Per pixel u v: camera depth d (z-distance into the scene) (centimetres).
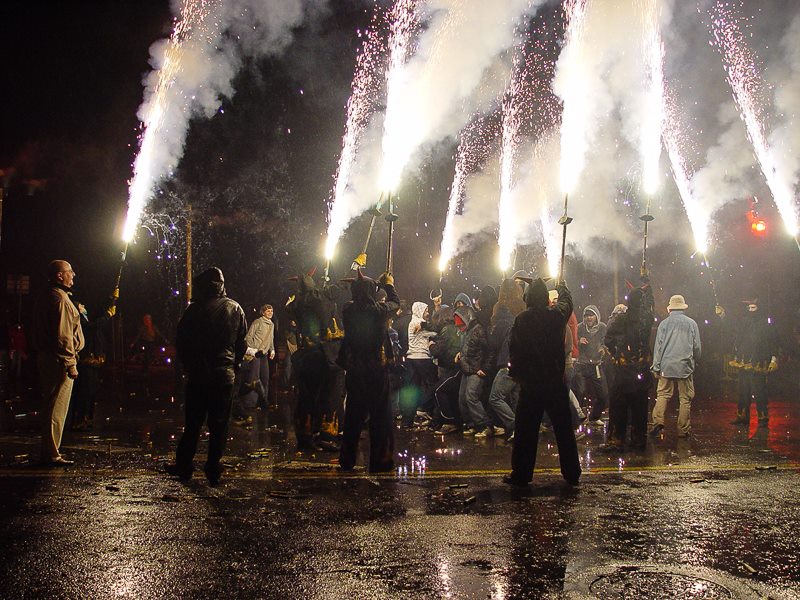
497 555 562
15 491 752
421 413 1384
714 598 481
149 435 1143
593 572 528
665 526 646
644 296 1051
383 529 627
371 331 859
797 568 541
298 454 996
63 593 477
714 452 1052
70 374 890
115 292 1174
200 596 475
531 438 805
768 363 1345
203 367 809
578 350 1276
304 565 534
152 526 627
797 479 851
